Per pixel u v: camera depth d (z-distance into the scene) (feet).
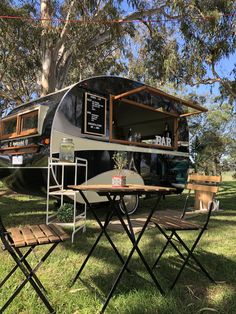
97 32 31.78
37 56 35.47
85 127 17.47
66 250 12.14
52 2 32.04
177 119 24.35
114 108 20.57
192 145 35.73
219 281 9.51
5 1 30.04
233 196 33.91
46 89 31.76
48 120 16.38
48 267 10.37
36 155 16.67
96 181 17.80
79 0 28.89
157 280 9.27
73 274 9.79
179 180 23.85
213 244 13.28
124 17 31.27
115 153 19.02
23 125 17.93
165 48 32.58
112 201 9.23
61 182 16.17
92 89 18.10
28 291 8.45
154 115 24.18
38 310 7.64
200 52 30.81
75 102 17.16
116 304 7.96
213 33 29.19
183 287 9.05
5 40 33.27
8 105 45.47
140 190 8.67
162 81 34.76
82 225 15.21
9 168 18.75
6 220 17.42
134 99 20.53
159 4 30.83
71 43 31.89
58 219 15.47
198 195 23.16
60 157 15.23
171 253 11.91
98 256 11.47
